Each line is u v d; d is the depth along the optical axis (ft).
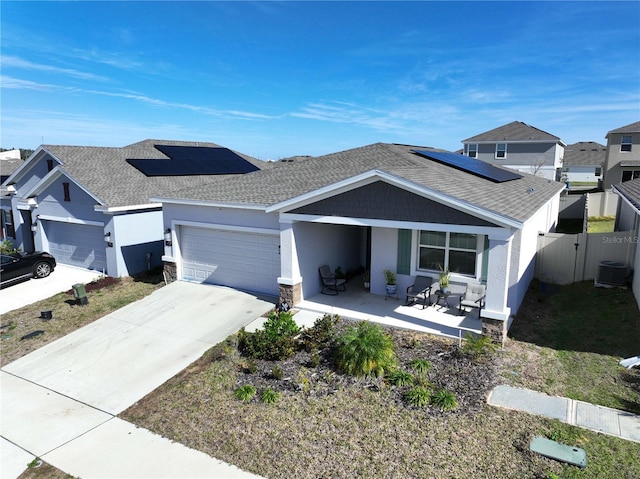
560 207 101.30
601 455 21.72
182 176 73.20
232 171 82.48
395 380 28.84
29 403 29.99
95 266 64.08
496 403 26.43
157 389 30.68
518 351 33.12
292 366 31.91
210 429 25.48
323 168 54.60
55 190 65.77
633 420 24.47
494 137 143.84
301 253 44.24
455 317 39.47
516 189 47.14
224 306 45.39
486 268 40.42
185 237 53.31
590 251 48.62
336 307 42.96
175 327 41.11
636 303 40.32
